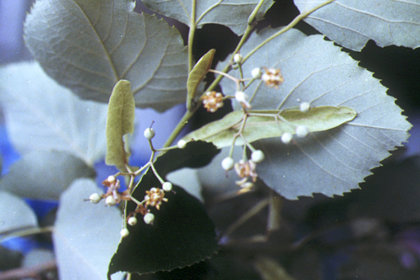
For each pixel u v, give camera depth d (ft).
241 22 1.70
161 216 1.68
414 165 2.05
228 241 2.06
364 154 1.68
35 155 1.99
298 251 2.11
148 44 1.72
